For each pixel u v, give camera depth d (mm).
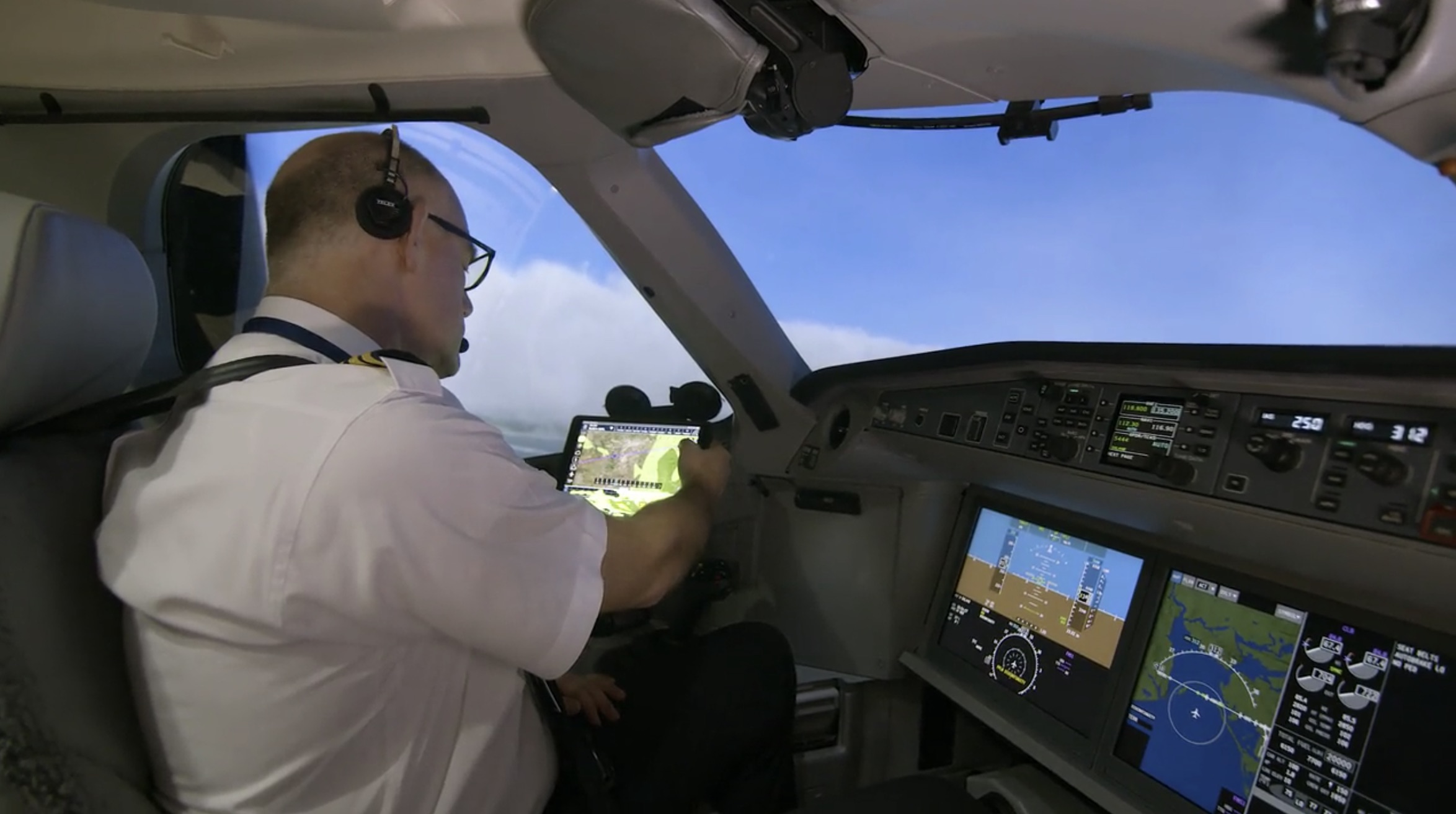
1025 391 1734
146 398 913
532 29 1100
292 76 1519
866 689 2111
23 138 1676
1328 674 1290
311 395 872
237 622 814
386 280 1052
